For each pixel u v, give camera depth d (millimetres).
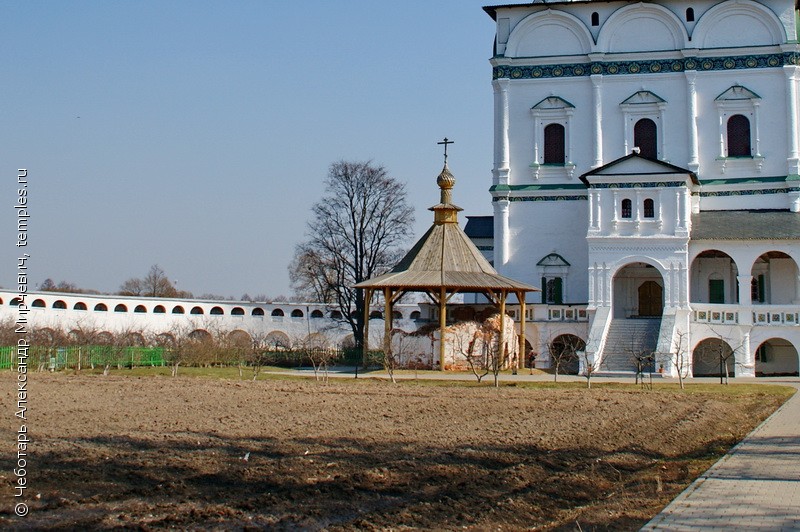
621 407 36281
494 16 69562
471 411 34531
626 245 59750
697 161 65125
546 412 34406
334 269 82125
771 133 64438
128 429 27891
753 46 64688
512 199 67125
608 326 58656
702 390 44625
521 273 66562
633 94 66125
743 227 60469
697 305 58625
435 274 56844
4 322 74062
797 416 33625
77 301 84125
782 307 57219
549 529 16594
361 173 82625
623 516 17375
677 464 23266
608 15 66688
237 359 66188
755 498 18141
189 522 16281
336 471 21188
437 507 17719
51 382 45344
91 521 16172
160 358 64500
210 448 24297
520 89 67812
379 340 94250
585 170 66375
